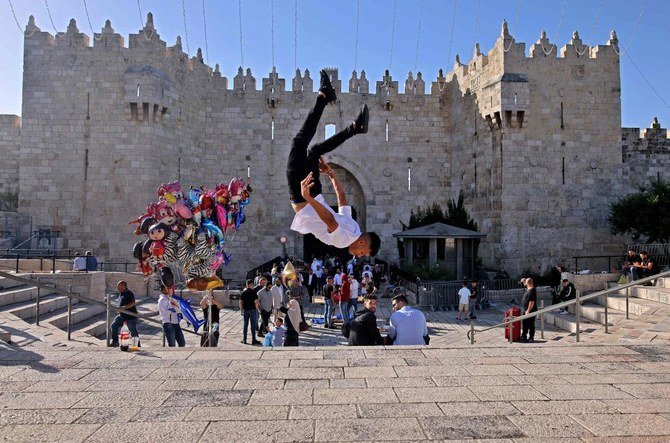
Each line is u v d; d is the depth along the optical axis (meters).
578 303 12.22
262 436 5.19
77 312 17.69
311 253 44.38
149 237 9.24
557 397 6.38
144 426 5.44
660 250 29.70
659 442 5.04
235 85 41.00
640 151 41.44
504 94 33.97
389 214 41.59
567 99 34.78
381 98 41.97
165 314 14.20
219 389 6.70
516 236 33.91
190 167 38.09
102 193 33.16
